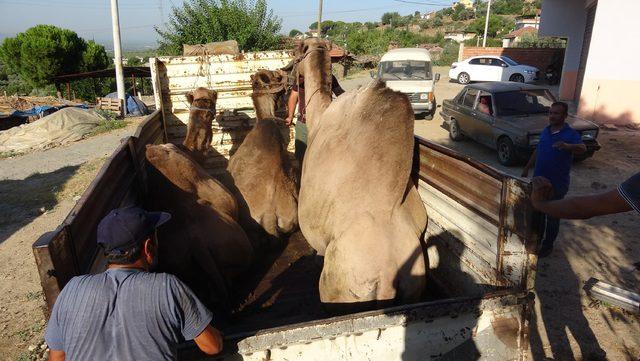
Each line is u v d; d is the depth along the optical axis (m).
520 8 103.69
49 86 39.38
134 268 2.13
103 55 39.19
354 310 3.08
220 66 6.83
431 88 16.14
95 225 2.83
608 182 9.19
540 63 31.55
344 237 3.17
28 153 16.05
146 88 44.22
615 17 14.11
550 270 5.93
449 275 3.54
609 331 4.68
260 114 6.08
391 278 3.05
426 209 3.84
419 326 2.58
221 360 2.34
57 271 2.10
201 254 3.75
